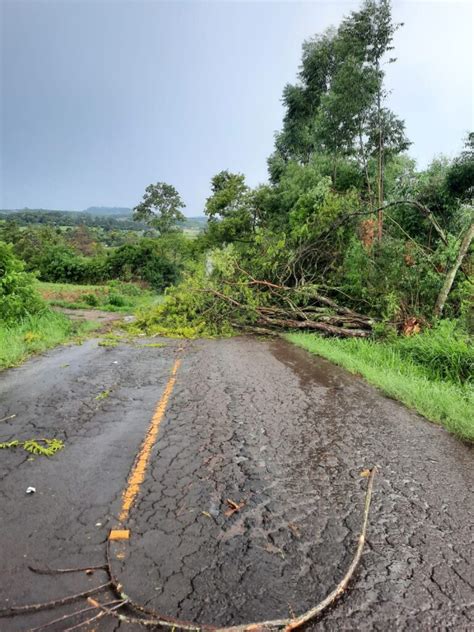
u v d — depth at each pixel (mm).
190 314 12578
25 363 7680
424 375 7004
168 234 50094
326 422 4836
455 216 14180
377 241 11883
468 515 3014
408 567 2443
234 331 12500
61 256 38656
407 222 14492
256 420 4824
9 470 3484
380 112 16078
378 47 15344
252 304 12031
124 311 21078
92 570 2326
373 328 10031
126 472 3490
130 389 6051
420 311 9961
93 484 3275
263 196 23219
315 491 3277
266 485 3342
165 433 4371
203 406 5293
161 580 2264
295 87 24609
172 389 6078
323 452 4016
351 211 13125
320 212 13266
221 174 26016
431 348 7527
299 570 2375
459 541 2707
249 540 2629
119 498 3076
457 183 13492
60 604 2090
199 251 27422
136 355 8758
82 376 6750
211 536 2656
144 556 2449
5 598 2111
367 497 3164
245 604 2117
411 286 10336
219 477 3443
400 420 4973
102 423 4633
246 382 6551
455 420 4832
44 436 4223
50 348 9305
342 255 13227
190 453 3893
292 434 4441
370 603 2162
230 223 23688
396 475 3592
